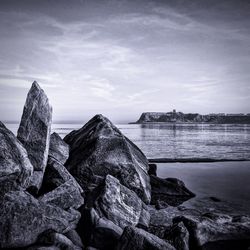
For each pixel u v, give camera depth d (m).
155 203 11.80
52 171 9.21
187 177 17.47
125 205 8.02
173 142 52.00
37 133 9.44
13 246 5.37
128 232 5.74
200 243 7.17
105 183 8.14
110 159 11.27
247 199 12.38
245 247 7.22
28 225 5.67
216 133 95.38
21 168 7.04
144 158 15.75
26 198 6.21
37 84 10.31
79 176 11.04
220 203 11.70
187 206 11.30
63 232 6.37
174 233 7.19
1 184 6.62
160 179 14.05
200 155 29.77
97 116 14.50
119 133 12.66
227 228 7.73
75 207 8.12
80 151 12.16
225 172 19.22
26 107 9.76
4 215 5.55
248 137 69.56
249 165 22.55
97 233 6.45
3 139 7.21
